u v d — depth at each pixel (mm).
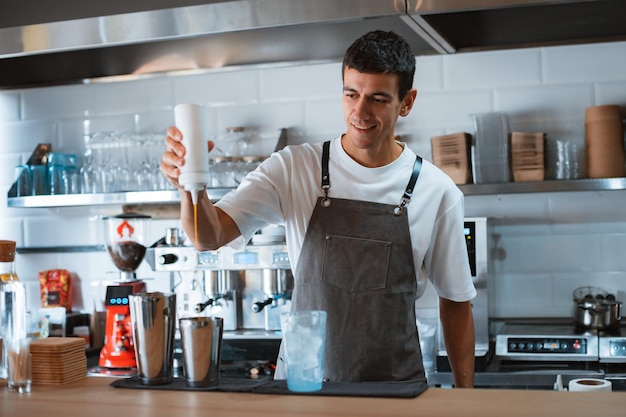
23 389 1871
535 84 3438
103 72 3438
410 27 2771
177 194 3449
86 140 3904
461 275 2377
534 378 2881
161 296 1874
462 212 2404
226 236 2242
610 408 1575
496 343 3057
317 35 2920
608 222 3398
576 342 2994
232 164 3512
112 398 1772
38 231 3969
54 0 2562
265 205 2354
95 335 3801
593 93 3395
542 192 3307
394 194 2322
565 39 3238
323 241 2320
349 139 2357
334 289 2297
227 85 3740
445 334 2490
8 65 3264
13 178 4008
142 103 3850
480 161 3268
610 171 3203
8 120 4012
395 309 2287
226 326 3363
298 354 1767
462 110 3496
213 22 2441
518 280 3463
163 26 2486
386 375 2256
